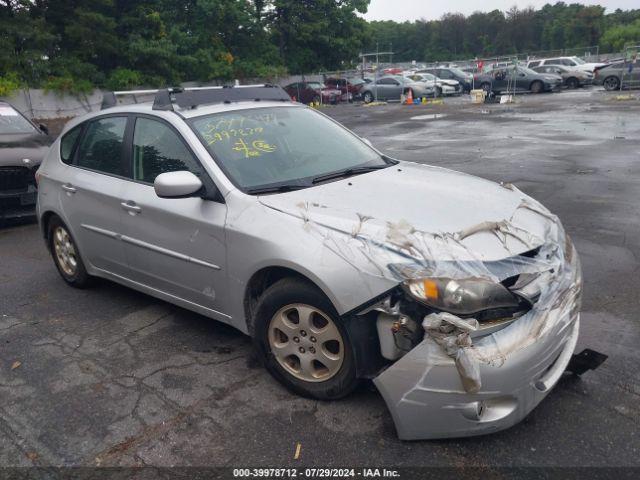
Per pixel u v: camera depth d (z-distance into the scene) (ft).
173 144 13.11
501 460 9.17
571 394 10.80
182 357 12.92
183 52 110.32
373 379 9.44
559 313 9.40
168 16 108.27
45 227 17.67
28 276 18.84
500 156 38.06
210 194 12.00
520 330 8.93
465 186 12.18
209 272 12.16
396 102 103.24
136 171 14.02
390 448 9.56
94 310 15.74
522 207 11.26
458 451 9.41
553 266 9.66
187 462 9.54
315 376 10.73
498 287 8.86
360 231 9.84
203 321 14.69
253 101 14.98
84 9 96.78
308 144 13.85
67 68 95.91
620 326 13.37
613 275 16.39
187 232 12.36
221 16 112.16
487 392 8.73
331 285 9.67
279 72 123.24
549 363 9.30
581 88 107.96
